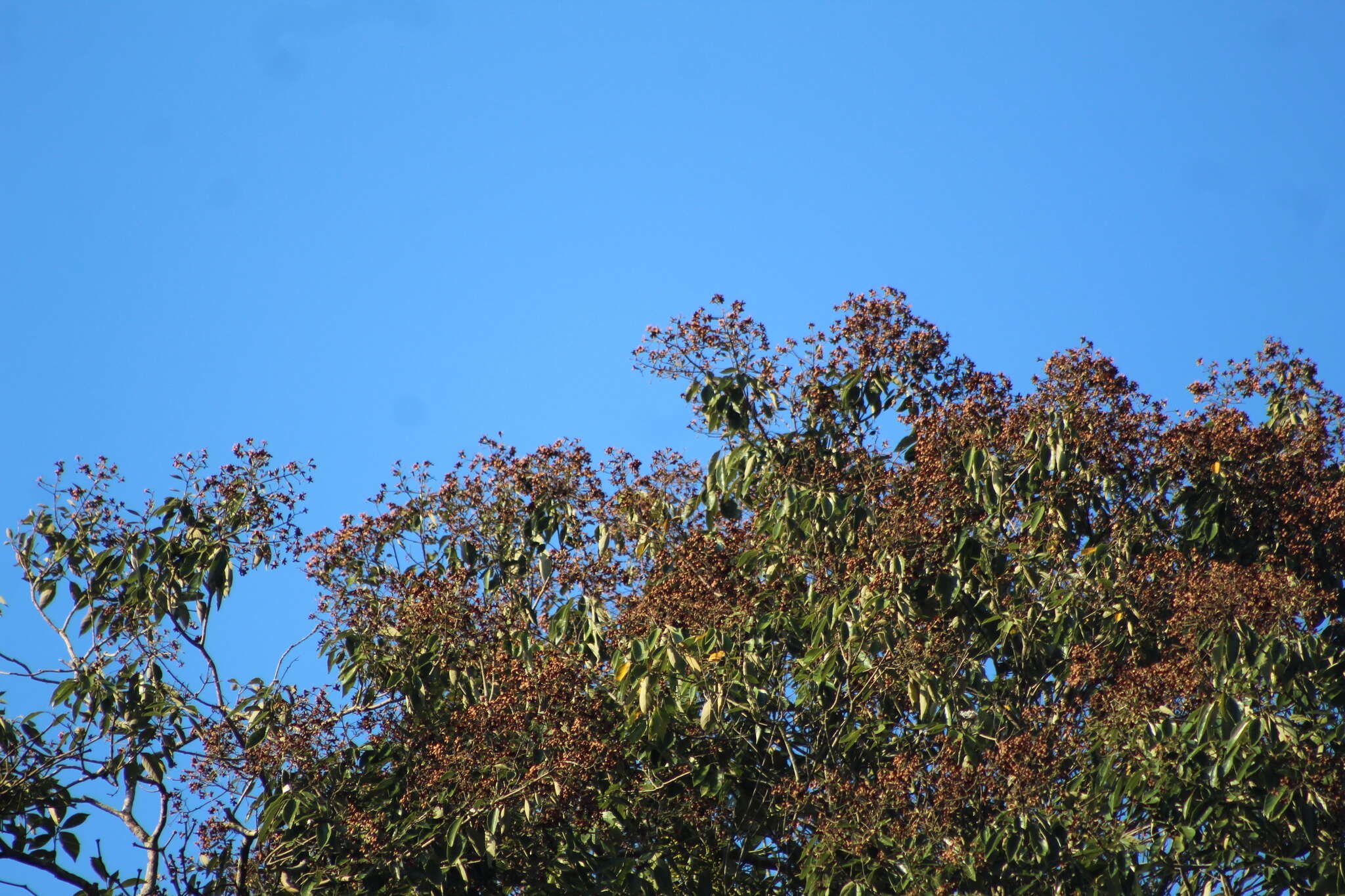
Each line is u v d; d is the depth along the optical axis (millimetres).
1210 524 38312
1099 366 37594
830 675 34625
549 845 33531
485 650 36938
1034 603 36531
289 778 34344
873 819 32219
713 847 35812
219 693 35875
